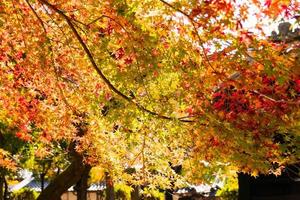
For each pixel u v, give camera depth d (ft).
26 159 66.49
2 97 27.32
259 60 17.97
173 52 18.37
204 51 18.35
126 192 73.46
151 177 29.66
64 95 25.16
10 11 23.02
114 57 20.70
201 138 21.93
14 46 25.07
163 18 18.47
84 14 20.29
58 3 21.04
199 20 17.57
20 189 98.78
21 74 26.30
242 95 20.44
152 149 26.37
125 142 26.53
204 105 20.35
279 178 29.45
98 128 26.40
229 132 19.90
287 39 21.33
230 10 17.38
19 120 28.94
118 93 19.66
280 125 20.53
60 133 28.63
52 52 23.13
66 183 36.24
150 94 20.34
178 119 20.67
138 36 17.98
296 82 20.39
